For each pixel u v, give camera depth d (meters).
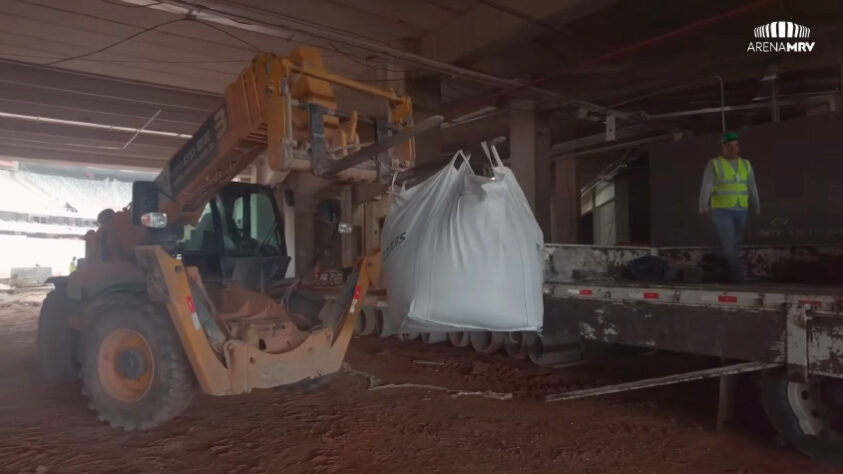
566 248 7.94
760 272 7.98
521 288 4.87
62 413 5.97
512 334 8.65
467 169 5.02
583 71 15.20
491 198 4.76
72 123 20.44
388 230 5.36
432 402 6.29
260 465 4.52
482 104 17.05
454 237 4.77
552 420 5.64
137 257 5.07
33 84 16.44
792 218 9.20
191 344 4.87
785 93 15.85
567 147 19.72
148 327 5.15
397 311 5.11
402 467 4.46
